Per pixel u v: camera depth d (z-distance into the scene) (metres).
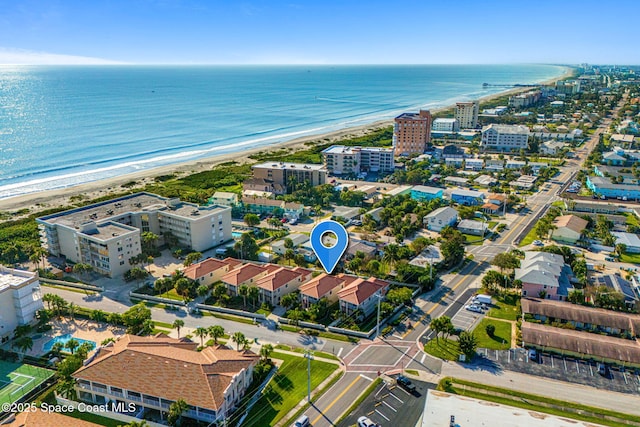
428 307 146.75
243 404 102.06
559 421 90.56
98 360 105.19
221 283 157.12
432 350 123.56
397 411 100.81
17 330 128.50
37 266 176.38
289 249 181.12
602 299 143.12
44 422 91.06
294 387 108.31
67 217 189.88
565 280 159.50
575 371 115.25
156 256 186.38
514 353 122.12
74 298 153.50
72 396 103.81
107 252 165.00
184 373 99.75
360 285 144.12
